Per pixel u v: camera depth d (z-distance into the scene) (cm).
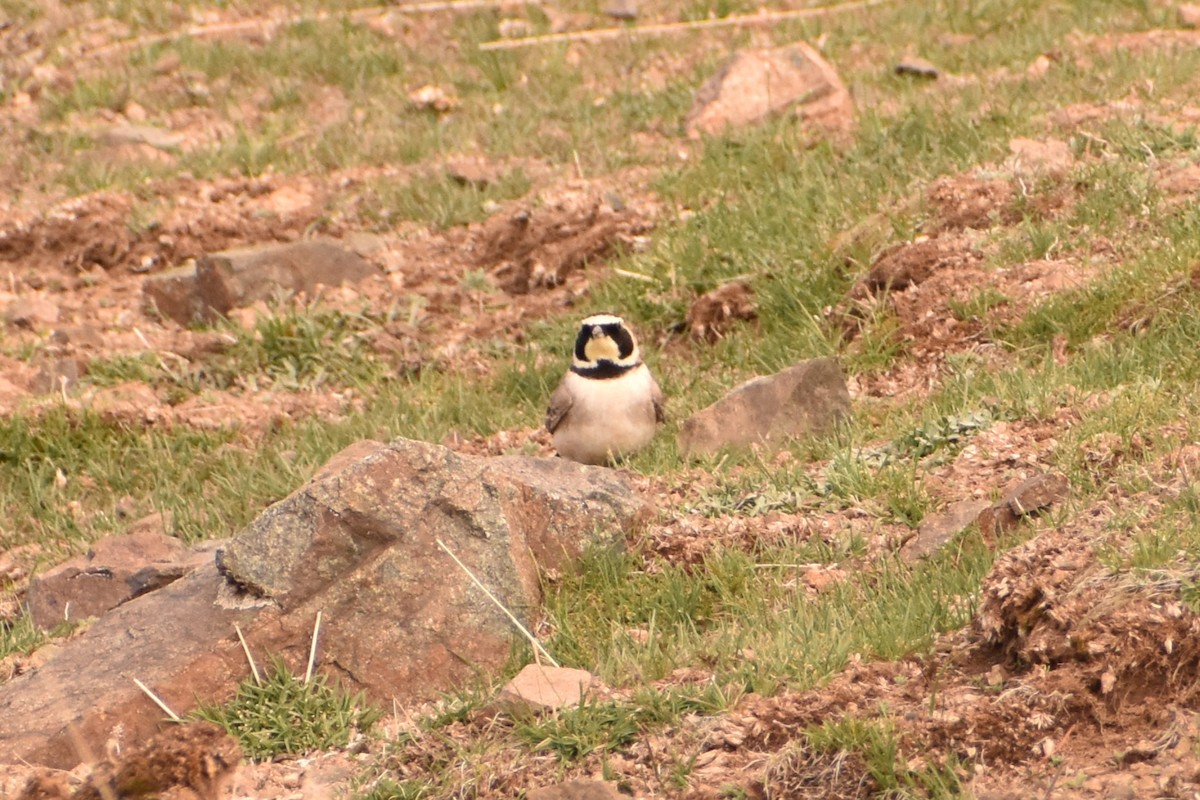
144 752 764
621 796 727
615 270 1642
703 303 1541
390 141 2178
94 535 1274
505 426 1404
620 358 1204
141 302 1817
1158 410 1050
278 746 840
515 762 777
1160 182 1493
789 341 1439
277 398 1560
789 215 1636
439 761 796
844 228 1572
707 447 1197
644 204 1830
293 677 881
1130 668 733
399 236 1897
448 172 2030
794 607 906
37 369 1630
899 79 2102
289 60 2459
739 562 970
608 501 1011
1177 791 667
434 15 2594
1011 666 780
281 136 2256
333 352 1625
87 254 1972
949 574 908
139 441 1474
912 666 806
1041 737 725
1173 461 938
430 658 892
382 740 836
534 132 2155
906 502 1020
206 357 1644
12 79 2473
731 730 763
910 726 734
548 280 1741
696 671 840
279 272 1762
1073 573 798
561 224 1803
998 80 1981
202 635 895
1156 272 1299
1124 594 762
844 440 1159
